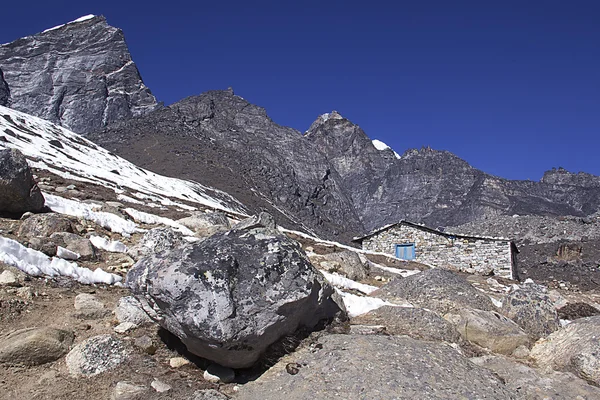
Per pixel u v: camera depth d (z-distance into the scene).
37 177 25.08
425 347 7.81
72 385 6.53
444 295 11.23
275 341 7.50
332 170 189.50
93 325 8.14
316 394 6.46
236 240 7.71
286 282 7.38
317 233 119.69
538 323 10.80
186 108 169.25
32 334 7.02
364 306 10.27
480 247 31.28
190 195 52.69
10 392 6.28
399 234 32.94
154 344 7.59
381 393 6.35
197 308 6.79
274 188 139.50
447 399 6.41
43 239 10.99
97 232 14.14
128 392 6.34
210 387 6.91
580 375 8.39
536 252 62.91
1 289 8.56
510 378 8.05
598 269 51.28
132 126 146.88
